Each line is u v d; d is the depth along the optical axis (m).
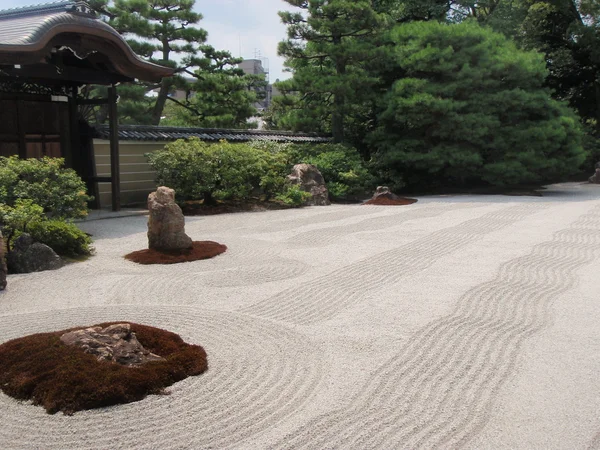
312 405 3.95
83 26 11.95
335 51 19.45
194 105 25.61
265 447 3.42
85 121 14.89
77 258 9.01
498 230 11.25
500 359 4.74
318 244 10.11
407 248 9.55
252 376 4.43
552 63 28.55
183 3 23.61
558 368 4.56
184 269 8.27
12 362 4.45
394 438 3.51
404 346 5.05
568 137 19.92
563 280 7.38
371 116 22.16
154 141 16.48
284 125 21.42
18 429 3.64
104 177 14.63
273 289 7.07
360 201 18.33
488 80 19.09
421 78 19.84
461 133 18.86
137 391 4.06
